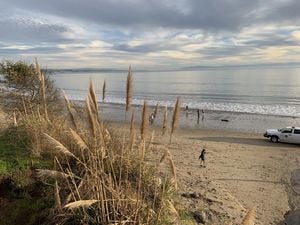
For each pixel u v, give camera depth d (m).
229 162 21.88
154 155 14.44
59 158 8.32
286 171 20.44
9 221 7.11
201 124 42.38
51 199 7.23
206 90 104.25
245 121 45.41
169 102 70.19
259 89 105.88
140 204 6.59
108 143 7.82
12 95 18.36
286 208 13.93
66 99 6.43
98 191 6.38
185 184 13.38
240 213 11.23
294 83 133.12
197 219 9.55
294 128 30.59
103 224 6.26
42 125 9.73
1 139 9.83
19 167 8.20
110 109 56.56
